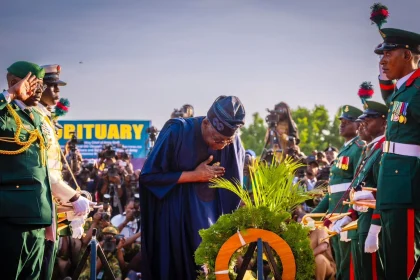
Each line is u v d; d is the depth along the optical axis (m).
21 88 9.23
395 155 9.91
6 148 9.24
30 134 9.37
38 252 9.45
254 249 9.48
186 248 10.88
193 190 10.91
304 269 9.52
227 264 9.52
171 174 10.80
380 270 11.22
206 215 10.86
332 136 33.53
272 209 9.88
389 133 10.01
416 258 9.88
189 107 16.66
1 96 9.18
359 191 10.79
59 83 10.77
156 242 10.95
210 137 10.77
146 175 10.80
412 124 9.88
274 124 18.17
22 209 9.18
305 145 32.75
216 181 10.33
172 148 10.87
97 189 15.67
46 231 9.73
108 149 16.11
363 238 11.22
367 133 12.18
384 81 10.96
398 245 9.77
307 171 16.44
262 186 9.91
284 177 9.95
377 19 10.63
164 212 10.89
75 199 10.29
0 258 9.20
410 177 9.80
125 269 13.81
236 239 9.48
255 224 9.54
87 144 20.73
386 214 9.88
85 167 16.19
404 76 10.16
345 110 13.48
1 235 9.18
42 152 9.45
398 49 10.15
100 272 13.46
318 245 13.34
